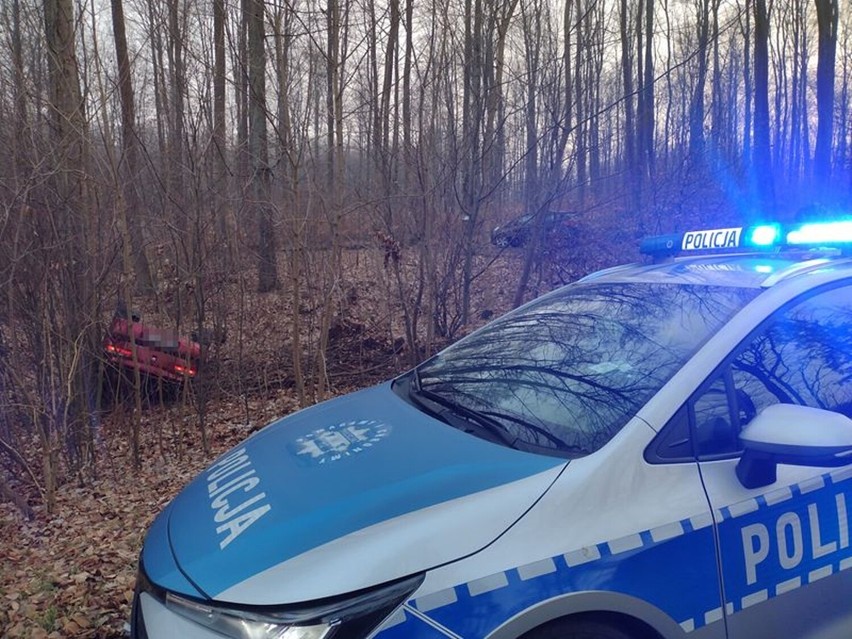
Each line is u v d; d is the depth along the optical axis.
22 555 4.49
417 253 8.31
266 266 8.27
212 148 7.00
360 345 8.59
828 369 2.57
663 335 2.59
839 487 2.35
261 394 8.02
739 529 2.16
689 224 11.17
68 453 5.97
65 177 5.62
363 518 2.02
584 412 2.36
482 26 7.85
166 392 7.53
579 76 8.07
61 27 5.84
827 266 2.72
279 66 6.45
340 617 1.80
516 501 2.01
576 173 8.55
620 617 2.01
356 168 7.88
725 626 2.12
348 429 2.71
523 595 1.88
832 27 16.73
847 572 2.35
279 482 2.36
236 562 2.01
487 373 2.90
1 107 5.50
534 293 9.18
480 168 7.93
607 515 2.03
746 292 2.64
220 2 6.57
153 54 7.06
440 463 2.25
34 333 5.54
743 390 2.36
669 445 2.19
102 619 3.42
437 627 1.82
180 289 7.13
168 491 5.57
